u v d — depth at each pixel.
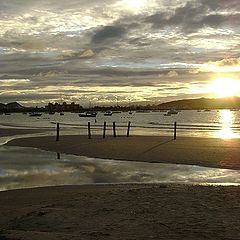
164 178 17.28
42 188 14.86
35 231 7.99
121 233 7.74
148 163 22.11
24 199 12.83
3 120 131.12
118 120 118.12
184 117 146.50
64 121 114.19
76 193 13.48
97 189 14.48
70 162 22.62
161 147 29.08
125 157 24.48
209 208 9.88
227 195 11.45
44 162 22.59
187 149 27.62
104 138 38.00
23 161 23.02
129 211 9.73
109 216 9.28
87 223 8.69
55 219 9.14
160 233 7.75
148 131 54.53
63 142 34.31
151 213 9.48
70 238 6.97
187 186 13.80
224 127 67.94
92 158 24.42
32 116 192.00
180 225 8.34
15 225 8.98
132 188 14.20
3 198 13.05
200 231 7.84
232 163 21.39
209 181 16.44
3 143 35.41
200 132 52.00
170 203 10.53
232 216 9.05
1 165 21.28
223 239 7.30
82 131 55.62
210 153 25.33
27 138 39.72
